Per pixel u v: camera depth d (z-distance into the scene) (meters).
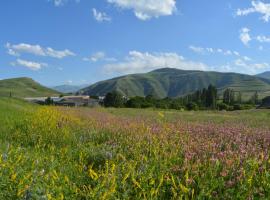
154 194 6.37
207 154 8.98
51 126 15.07
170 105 93.38
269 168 7.79
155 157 8.54
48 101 125.00
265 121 30.36
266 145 11.39
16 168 7.25
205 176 7.09
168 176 7.06
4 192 6.10
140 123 18.00
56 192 6.11
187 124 19.16
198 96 151.38
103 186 6.33
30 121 16.89
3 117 20.02
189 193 6.35
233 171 7.39
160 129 13.98
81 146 11.22
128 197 6.12
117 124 16.77
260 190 6.50
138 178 7.13
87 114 27.94
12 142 12.48
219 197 6.37
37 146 11.04
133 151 9.84
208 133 14.34
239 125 21.62
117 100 104.75
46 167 8.10
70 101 128.62
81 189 6.82
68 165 8.60
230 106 108.38
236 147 10.62
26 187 5.98
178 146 10.00
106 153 9.50
